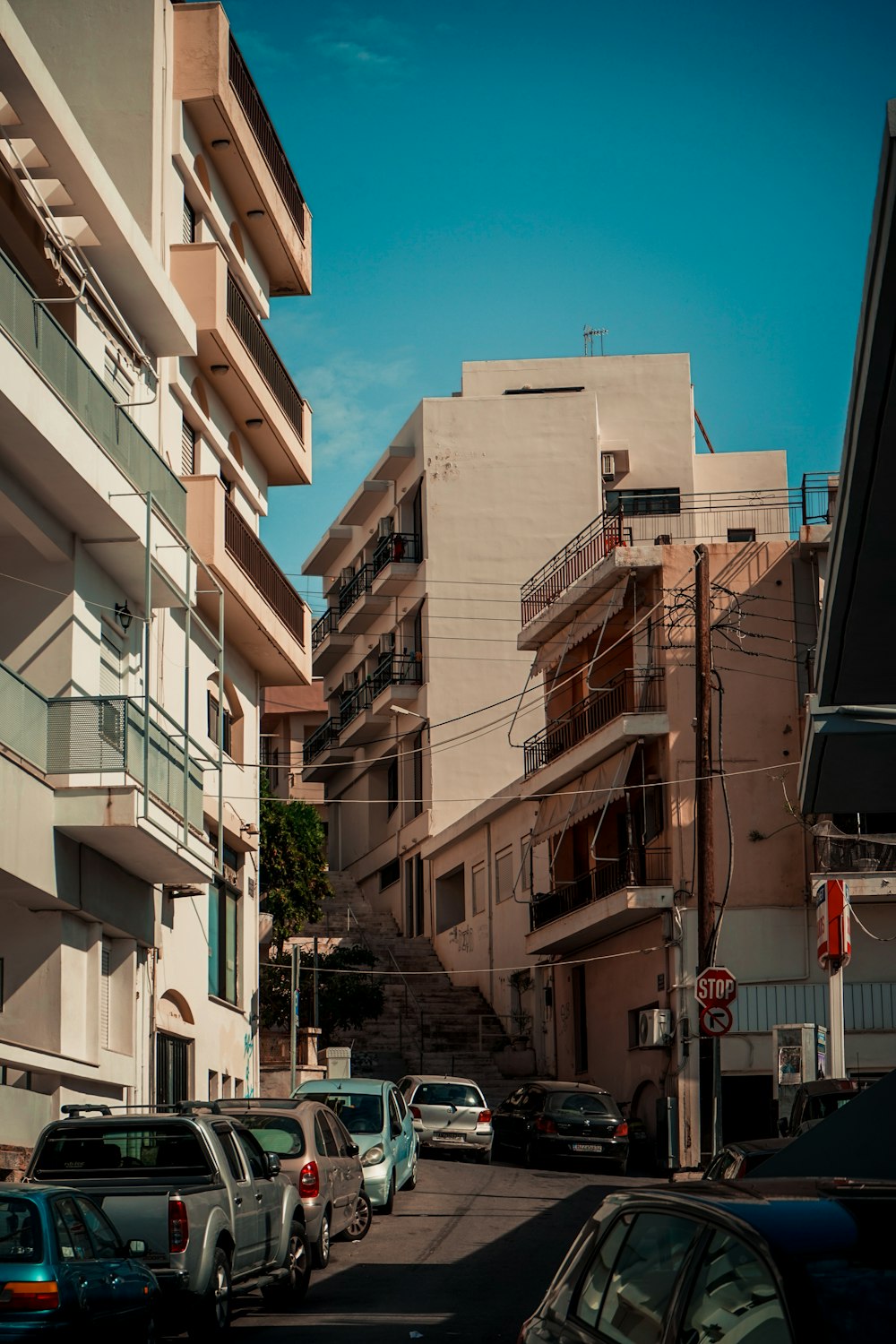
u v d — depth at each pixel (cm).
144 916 2283
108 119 2419
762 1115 3272
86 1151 1222
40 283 2028
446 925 4966
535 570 5059
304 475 3194
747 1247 500
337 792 6125
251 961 2997
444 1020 4350
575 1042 3966
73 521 2008
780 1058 2256
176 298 2316
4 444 1795
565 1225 1902
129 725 1955
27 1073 1855
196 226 2686
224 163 2761
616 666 3784
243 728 2972
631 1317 554
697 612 2847
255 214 2941
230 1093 2808
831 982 2155
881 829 3359
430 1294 1405
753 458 5369
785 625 3459
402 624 5275
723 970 2322
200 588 2531
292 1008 3247
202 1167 1216
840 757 1527
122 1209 1127
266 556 2845
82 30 2452
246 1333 1198
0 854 1744
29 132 1895
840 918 2156
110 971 2208
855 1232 498
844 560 1118
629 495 5238
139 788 1939
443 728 4997
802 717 3403
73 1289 919
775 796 3381
